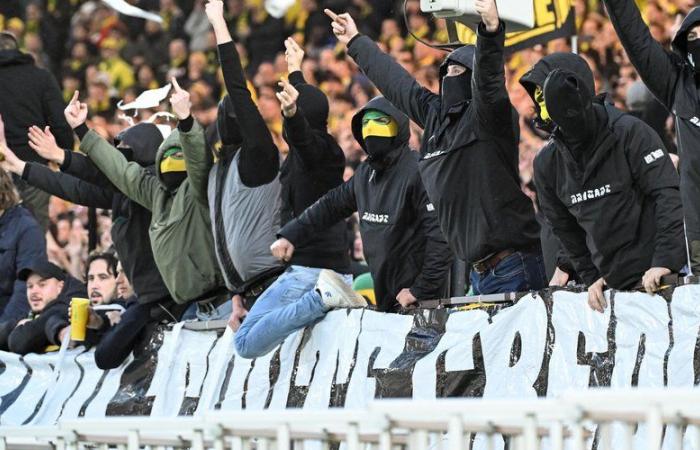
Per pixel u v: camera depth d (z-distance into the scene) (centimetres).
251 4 5272
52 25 5681
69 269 4041
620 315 1672
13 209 2844
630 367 1644
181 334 2356
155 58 5381
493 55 1755
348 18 2041
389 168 1988
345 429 1233
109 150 2398
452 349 1859
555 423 1027
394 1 4759
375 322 1995
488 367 1809
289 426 1232
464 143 1838
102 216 3662
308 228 2058
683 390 952
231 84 2119
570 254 1794
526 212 1852
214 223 2216
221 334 2292
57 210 4159
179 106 2214
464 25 2164
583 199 1703
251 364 2189
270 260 2183
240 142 2194
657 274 1630
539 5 2353
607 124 1678
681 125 1703
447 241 1898
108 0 2558
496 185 1828
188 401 2292
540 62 1742
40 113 3128
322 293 2034
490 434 1116
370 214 2003
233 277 2212
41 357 2608
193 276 2295
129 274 2441
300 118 2067
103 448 1475
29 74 3119
